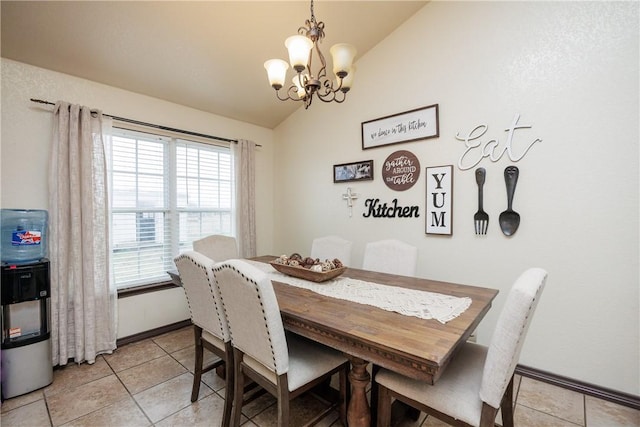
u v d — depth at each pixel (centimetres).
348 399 163
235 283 133
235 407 154
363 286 184
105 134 254
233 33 243
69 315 234
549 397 192
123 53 237
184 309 312
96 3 197
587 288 195
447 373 132
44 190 230
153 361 241
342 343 123
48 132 232
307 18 243
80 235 234
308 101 185
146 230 291
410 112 268
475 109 234
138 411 180
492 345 108
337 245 266
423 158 263
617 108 184
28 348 197
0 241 212
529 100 212
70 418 174
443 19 250
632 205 181
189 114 321
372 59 296
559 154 202
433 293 169
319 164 347
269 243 401
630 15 179
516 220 217
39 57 221
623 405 184
